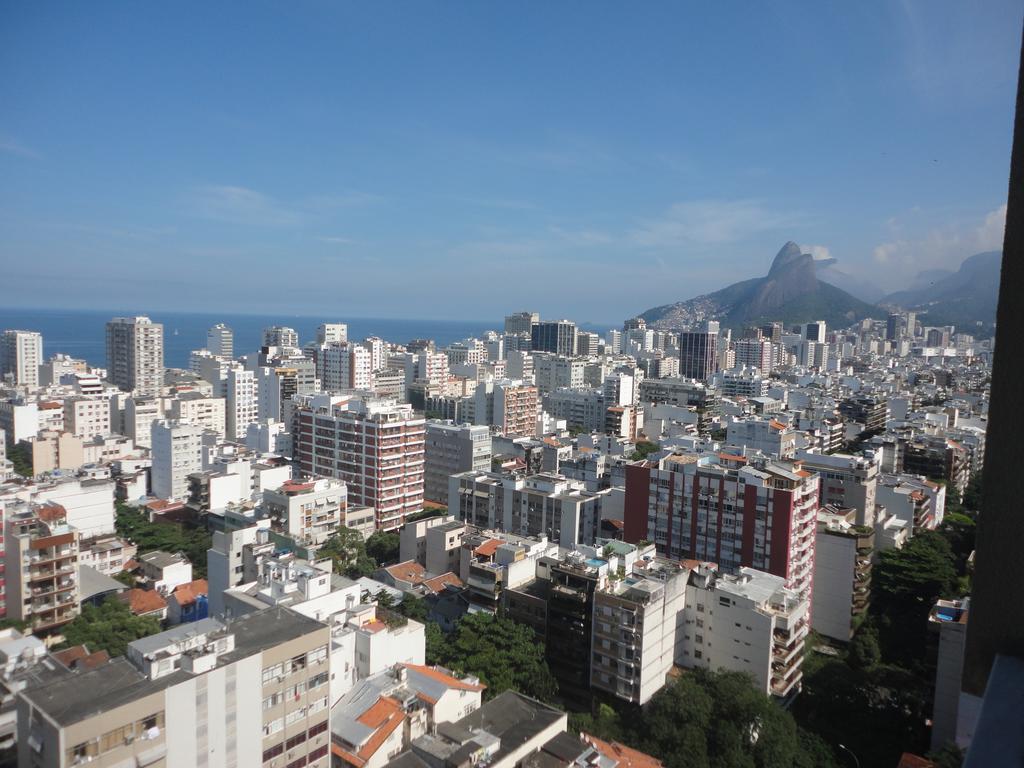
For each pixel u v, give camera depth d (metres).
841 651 105.69
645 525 113.50
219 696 52.50
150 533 133.25
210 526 137.50
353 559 121.81
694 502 108.25
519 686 79.06
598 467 159.38
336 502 132.25
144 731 48.72
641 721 74.56
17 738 48.88
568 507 121.94
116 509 145.12
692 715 71.25
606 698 82.31
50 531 94.88
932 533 135.25
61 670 56.16
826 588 110.00
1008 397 7.08
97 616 92.31
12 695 53.84
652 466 114.19
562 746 63.00
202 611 105.06
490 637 82.56
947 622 76.88
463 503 136.25
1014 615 7.02
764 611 83.06
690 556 108.75
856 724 82.69
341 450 152.00
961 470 193.88
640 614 78.69
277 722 56.34
